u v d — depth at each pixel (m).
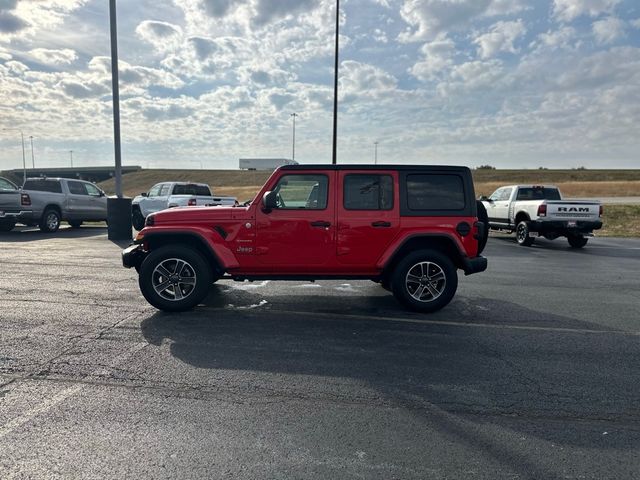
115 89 13.45
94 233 15.62
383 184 5.95
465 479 2.52
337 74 19.80
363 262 5.94
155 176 108.31
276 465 2.62
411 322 5.61
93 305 6.15
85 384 3.69
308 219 5.84
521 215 14.37
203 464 2.62
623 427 3.13
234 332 5.10
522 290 7.57
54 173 118.38
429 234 5.92
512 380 3.90
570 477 2.55
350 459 2.70
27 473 2.52
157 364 4.13
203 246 6.07
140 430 3.00
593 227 13.27
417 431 3.04
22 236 14.57
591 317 5.91
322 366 4.15
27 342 4.66
